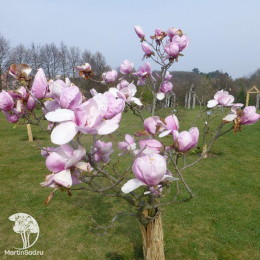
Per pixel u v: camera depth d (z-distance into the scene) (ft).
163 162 3.73
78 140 3.55
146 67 7.67
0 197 15.88
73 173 3.65
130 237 12.01
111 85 7.84
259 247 11.27
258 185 17.62
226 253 10.95
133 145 5.26
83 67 7.70
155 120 4.68
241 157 23.95
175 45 6.85
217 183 17.85
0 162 22.47
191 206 14.53
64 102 3.38
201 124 39.73
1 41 85.81
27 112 4.37
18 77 4.30
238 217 13.55
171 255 10.84
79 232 12.40
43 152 4.85
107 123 3.35
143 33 7.56
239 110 5.57
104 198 15.66
